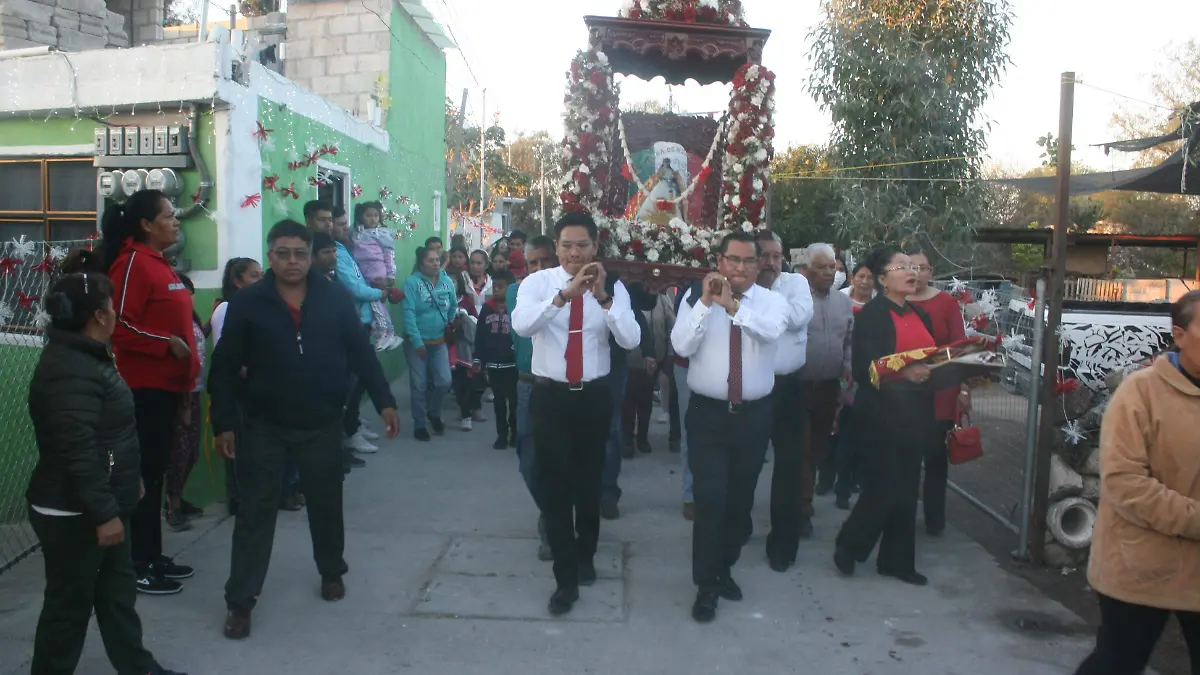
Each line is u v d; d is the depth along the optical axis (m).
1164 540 2.71
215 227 6.12
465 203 27.42
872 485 4.70
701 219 5.55
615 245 5.01
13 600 4.38
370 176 9.52
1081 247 20.45
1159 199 25.89
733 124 5.16
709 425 4.29
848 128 14.97
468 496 6.27
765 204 5.11
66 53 6.34
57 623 3.20
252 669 3.69
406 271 10.90
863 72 14.60
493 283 7.59
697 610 4.22
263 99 6.68
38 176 6.59
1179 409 2.70
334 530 4.31
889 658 3.88
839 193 15.30
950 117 14.63
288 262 4.03
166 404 4.40
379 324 7.34
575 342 4.15
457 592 4.53
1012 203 24.52
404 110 10.95
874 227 14.68
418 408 8.04
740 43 5.23
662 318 7.40
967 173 14.76
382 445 7.85
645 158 5.59
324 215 6.36
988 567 4.99
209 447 5.96
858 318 4.88
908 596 4.57
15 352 5.93
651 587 4.64
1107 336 5.70
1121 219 26.38
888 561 4.80
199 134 6.12
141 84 6.16
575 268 4.22
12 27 7.84
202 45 6.00
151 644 3.88
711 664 3.81
